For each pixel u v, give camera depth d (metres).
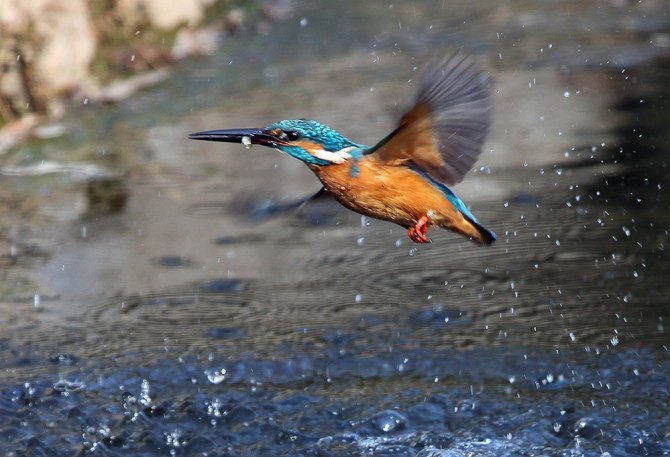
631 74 20.31
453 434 8.35
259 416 8.66
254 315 10.61
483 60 22.33
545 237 12.42
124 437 8.41
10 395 8.95
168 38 23.53
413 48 23.84
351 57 23.22
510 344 9.77
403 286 11.26
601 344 9.69
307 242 12.82
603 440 8.20
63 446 8.27
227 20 26.14
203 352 9.77
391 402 8.82
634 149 15.67
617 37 23.78
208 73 21.86
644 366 9.26
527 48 23.25
